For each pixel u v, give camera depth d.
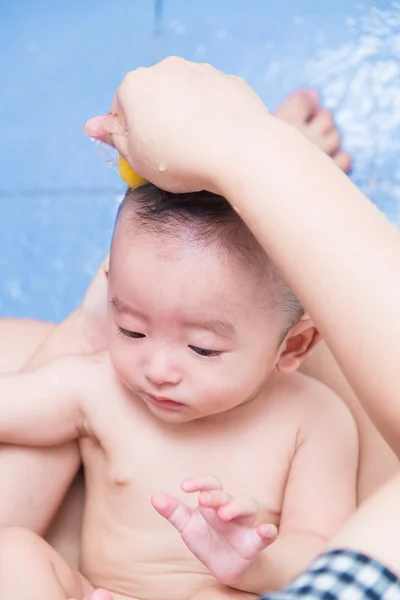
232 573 0.75
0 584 0.77
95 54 2.34
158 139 0.65
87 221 2.10
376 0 2.37
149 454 0.94
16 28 2.42
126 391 0.96
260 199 0.58
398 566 0.43
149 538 0.92
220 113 0.64
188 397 0.84
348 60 2.24
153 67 0.71
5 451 0.94
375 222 0.54
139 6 2.43
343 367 0.53
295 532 0.90
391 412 0.51
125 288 0.83
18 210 2.12
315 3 2.38
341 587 0.42
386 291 0.51
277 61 2.25
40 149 2.20
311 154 0.59
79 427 0.97
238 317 0.82
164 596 0.91
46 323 1.17
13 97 2.28
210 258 0.81
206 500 0.69
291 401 0.98
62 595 0.79
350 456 0.96
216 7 2.40
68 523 1.03
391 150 2.07
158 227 0.83
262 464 0.94
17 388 0.94
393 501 0.47
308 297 0.54
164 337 0.83
